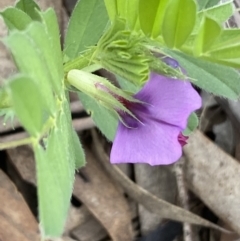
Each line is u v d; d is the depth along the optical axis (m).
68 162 0.06
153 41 0.07
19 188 0.12
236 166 0.12
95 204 0.12
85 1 0.09
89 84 0.07
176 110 0.07
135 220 0.12
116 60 0.07
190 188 0.12
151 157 0.07
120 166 0.12
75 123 0.12
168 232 0.12
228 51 0.06
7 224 0.11
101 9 0.09
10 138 0.11
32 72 0.05
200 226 0.12
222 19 0.07
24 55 0.05
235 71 0.09
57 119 0.06
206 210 0.12
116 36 0.07
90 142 0.12
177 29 0.06
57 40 0.06
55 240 0.11
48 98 0.05
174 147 0.07
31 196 0.12
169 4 0.06
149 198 0.12
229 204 0.12
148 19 0.06
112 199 0.12
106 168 0.12
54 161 0.05
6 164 0.12
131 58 0.06
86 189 0.12
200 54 0.06
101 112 0.09
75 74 0.07
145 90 0.07
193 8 0.06
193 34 0.06
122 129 0.07
